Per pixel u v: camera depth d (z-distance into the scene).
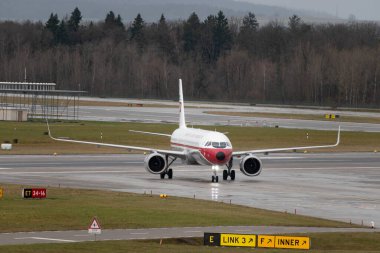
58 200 172.88
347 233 139.25
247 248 123.19
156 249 117.81
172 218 150.00
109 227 138.75
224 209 166.75
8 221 141.75
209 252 116.94
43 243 120.75
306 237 124.75
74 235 129.50
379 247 129.38
